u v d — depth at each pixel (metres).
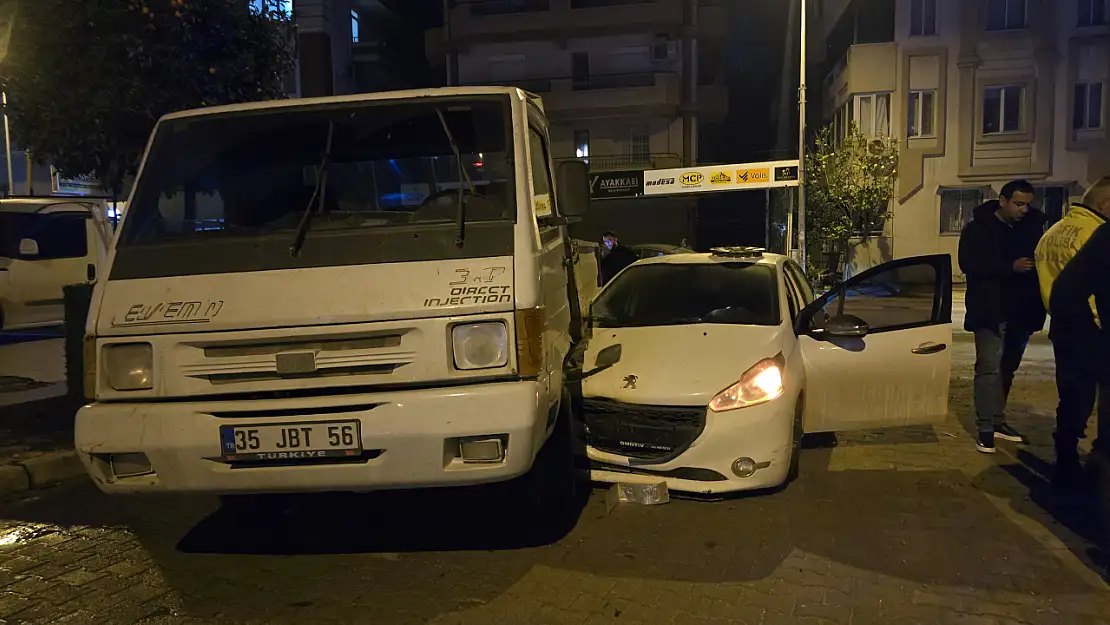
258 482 3.58
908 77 26.88
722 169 23.69
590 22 31.03
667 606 3.53
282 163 4.18
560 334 4.41
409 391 3.54
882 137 26.30
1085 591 3.63
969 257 5.61
